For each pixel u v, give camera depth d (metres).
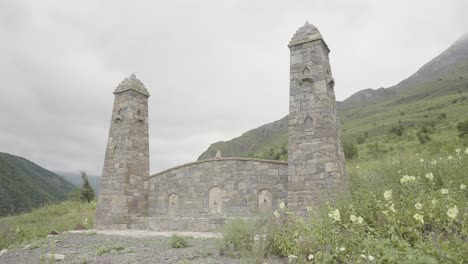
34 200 67.56
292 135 14.18
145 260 7.85
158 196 19.23
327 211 8.52
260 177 16.20
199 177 18.02
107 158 19.72
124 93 20.33
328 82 14.63
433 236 5.66
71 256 8.97
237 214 16.33
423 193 7.71
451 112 85.88
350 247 5.95
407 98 154.38
